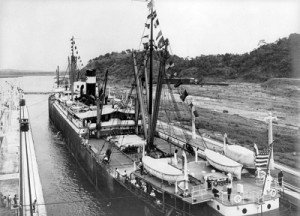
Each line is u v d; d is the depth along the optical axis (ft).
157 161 82.43
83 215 90.99
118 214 90.02
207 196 68.80
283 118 197.06
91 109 168.14
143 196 77.92
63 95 250.16
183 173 73.61
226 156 87.35
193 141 138.72
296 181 96.32
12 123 216.54
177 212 70.18
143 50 118.11
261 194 69.56
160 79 101.19
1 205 86.74
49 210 93.35
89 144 124.67
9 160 128.06
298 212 73.92
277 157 123.95
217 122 195.31
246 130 172.24
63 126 184.44
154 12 107.76
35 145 171.63
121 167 98.84
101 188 103.40
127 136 128.88
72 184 114.93
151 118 108.78
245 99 266.77
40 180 116.47
